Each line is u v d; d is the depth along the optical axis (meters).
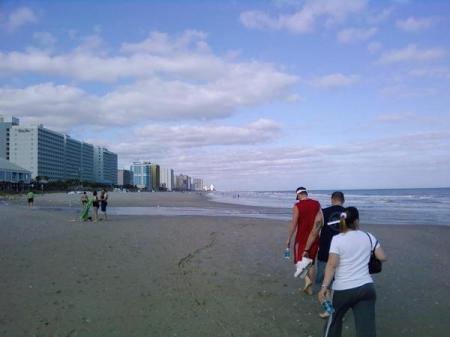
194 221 22.19
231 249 12.55
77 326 5.65
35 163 155.62
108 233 15.79
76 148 192.50
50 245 12.34
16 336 5.25
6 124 155.75
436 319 6.28
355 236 4.43
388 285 8.38
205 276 8.77
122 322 5.86
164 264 9.83
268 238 15.36
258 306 6.79
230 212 35.47
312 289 7.53
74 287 7.56
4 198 71.50
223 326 5.82
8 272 8.59
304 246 7.19
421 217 30.47
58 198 71.12
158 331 5.55
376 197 83.56
